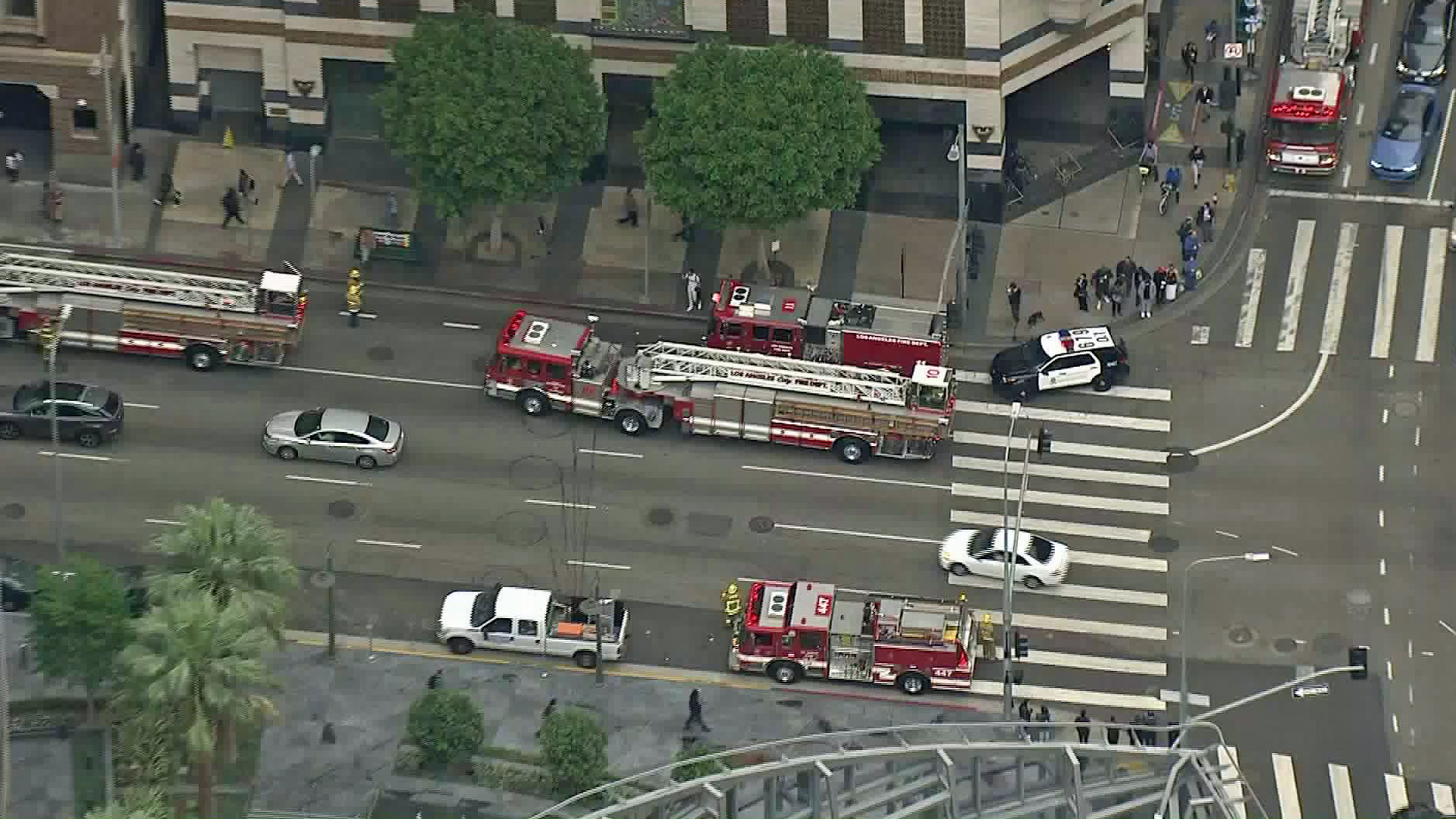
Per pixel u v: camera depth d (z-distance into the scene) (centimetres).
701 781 18925
